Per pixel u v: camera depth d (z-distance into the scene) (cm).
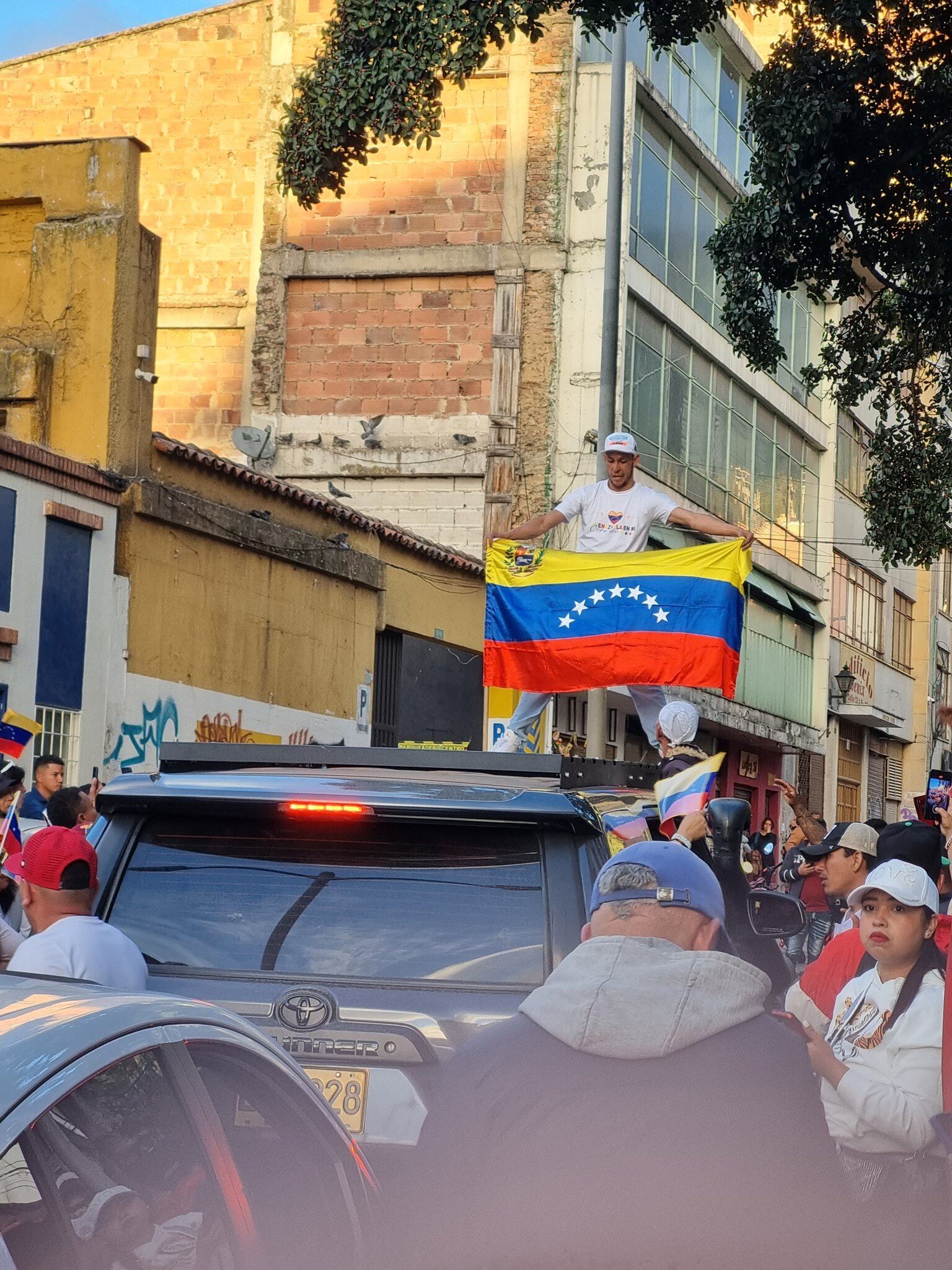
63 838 443
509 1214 270
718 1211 267
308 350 2889
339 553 2072
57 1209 247
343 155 1518
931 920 423
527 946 425
